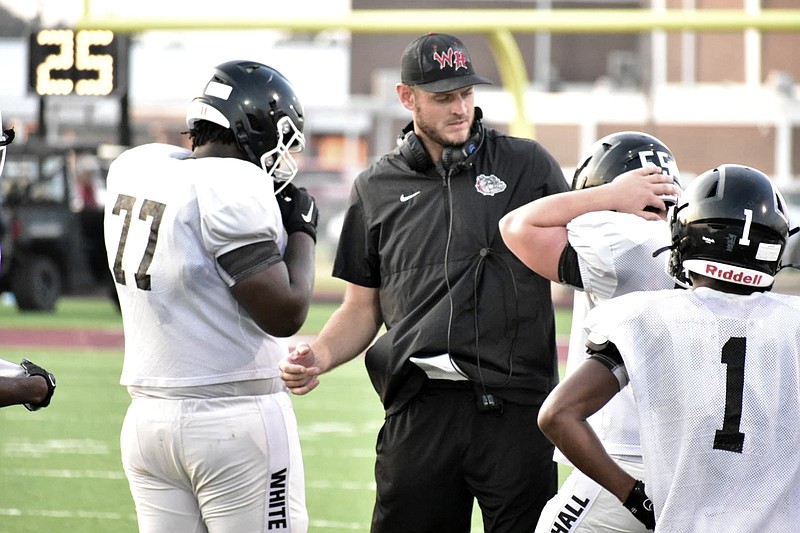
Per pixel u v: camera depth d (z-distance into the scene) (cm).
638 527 1089
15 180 5441
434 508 1377
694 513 933
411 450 1373
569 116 9319
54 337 4616
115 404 3209
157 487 1161
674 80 10744
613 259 1090
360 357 4256
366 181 1439
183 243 1115
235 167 1130
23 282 5419
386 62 11294
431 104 1366
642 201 1141
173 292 1122
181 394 1130
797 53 10669
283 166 1206
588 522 1102
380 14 5462
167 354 1130
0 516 2058
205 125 1187
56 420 2978
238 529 1136
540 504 1352
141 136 9506
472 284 1359
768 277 971
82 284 5609
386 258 1419
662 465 942
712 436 933
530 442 1348
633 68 10450
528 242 1130
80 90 5594
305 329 4884
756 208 962
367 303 1474
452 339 1348
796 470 934
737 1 10488
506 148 1405
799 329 958
